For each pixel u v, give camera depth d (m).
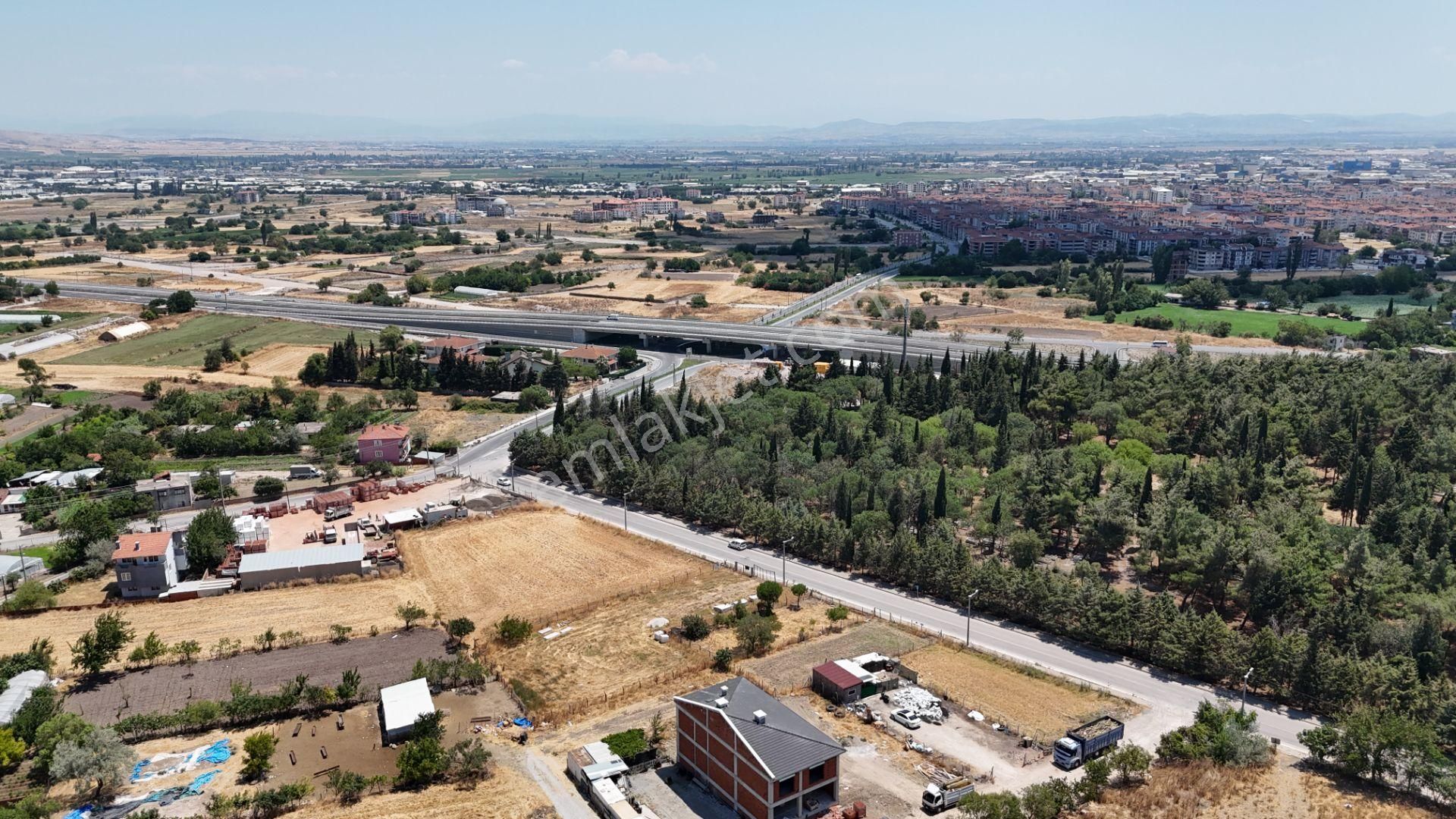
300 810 126.75
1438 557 180.88
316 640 174.38
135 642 172.38
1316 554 186.62
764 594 183.25
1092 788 127.50
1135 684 160.88
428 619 183.38
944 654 170.75
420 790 131.50
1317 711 152.12
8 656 165.25
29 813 121.62
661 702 155.25
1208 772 134.38
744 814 127.00
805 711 152.62
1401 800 128.62
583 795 131.25
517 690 157.75
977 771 136.50
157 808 126.94
